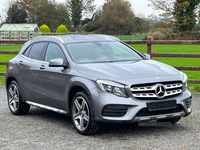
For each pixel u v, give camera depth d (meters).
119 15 62.62
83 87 4.88
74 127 5.61
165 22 52.59
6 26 53.47
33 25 53.81
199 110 6.74
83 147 4.48
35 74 6.07
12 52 11.28
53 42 6.08
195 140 4.69
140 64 5.30
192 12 52.09
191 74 13.61
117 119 4.54
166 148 4.34
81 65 5.21
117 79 4.64
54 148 4.48
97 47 5.88
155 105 4.61
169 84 4.76
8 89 6.94
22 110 6.63
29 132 5.36
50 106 5.82
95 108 4.67
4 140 4.94
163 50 32.19
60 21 77.12
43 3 76.25
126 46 6.28
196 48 35.38
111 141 4.70
